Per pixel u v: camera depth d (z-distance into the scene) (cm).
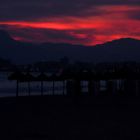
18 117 3619
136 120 3422
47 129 2894
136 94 6525
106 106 4691
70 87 6456
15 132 2741
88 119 3472
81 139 2509
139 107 4581
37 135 2641
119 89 6794
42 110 4262
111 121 3359
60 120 3406
